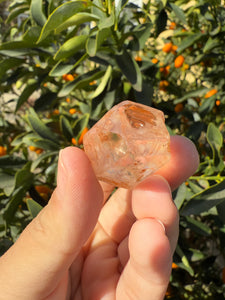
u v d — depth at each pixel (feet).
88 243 0.40
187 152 0.32
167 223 0.28
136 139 0.23
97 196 0.25
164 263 0.27
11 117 1.16
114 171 0.24
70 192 0.24
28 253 0.27
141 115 0.25
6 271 0.28
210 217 0.68
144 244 0.27
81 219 0.25
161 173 0.32
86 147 0.26
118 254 0.38
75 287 0.37
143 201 0.28
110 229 0.39
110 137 0.24
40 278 0.27
